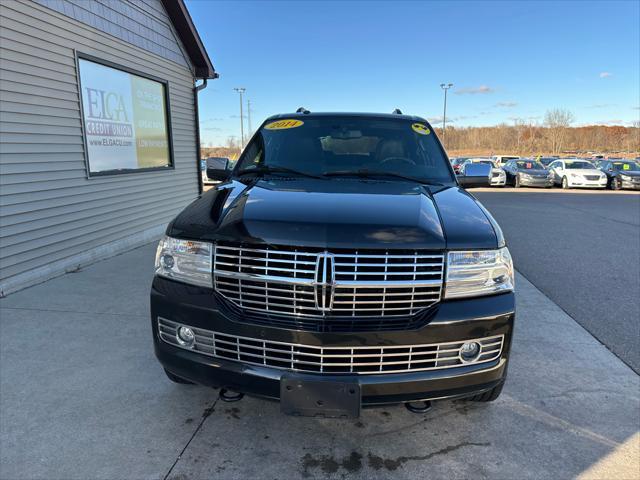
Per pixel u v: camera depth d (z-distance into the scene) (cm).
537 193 2056
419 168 331
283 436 249
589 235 909
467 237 217
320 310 207
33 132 516
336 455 234
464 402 282
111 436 245
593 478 218
